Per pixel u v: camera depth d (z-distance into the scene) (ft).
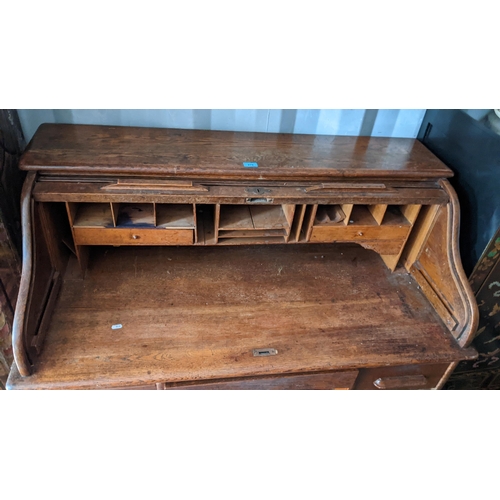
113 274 5.32
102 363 4.29
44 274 4.55
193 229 4.80
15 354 3.96
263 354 4.55
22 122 5.25
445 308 5.10
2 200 4.66
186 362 4.39
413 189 4.94
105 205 4.99
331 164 4.87
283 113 5.62
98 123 5.39
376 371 4.91
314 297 5.34
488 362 6.52
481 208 4.97
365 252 6.18
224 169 4.52
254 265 5.76
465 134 5.12
